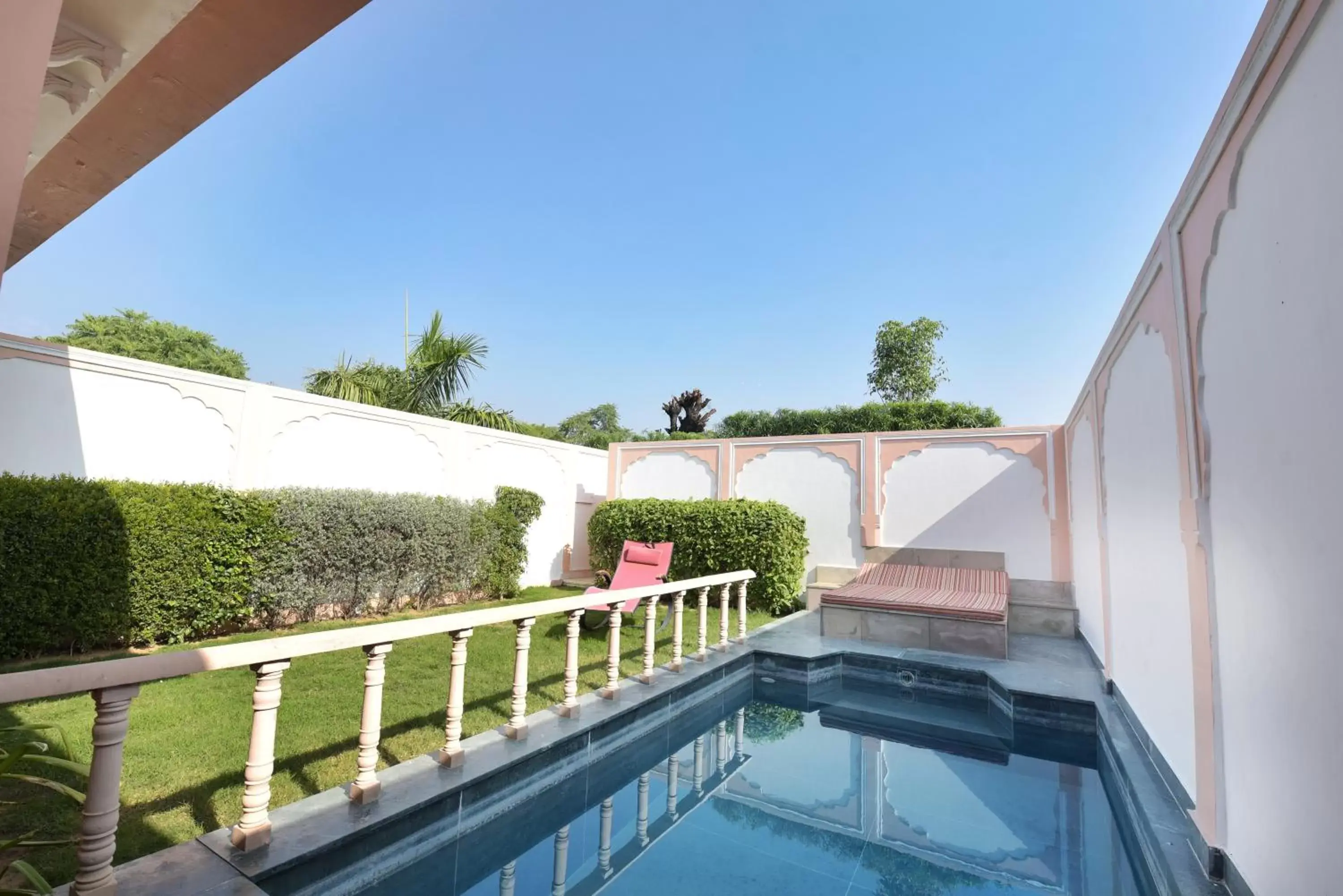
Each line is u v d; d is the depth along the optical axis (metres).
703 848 2.83
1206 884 2.13
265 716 2.11
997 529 7.63
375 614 6.67
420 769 2.75
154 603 4.82
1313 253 1.48
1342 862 1.42
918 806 3.27
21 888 1.67
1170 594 2.81
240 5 1.35
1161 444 2.91
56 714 3.29
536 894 2.45
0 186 0.80
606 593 3.92
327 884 2.13
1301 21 1.49
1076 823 3.07
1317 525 1.52
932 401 13.88
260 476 6.02
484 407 10.98
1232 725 2.10
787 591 8.00
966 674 5.12
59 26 1.39
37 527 4.20
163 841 2.10
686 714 4.52
